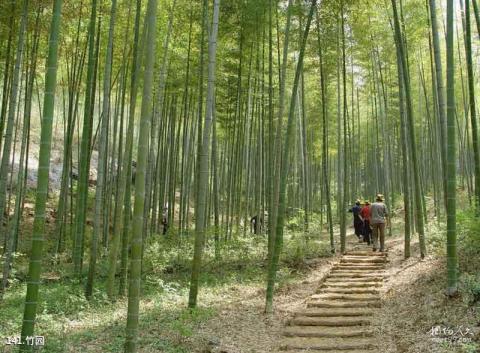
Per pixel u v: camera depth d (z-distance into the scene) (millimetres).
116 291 9219
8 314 7137
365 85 19266
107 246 13633
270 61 10938
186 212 16719
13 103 8492
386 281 9117
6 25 9578
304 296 8742
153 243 12297
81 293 8664
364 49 14836
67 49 12492
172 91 14156
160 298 8328
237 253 11930
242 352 5789
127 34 10578
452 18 6812
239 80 12523
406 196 10758
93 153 22938
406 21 12656
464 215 7953
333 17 12125
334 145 23859
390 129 20750
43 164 4348
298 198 21062
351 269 10305
